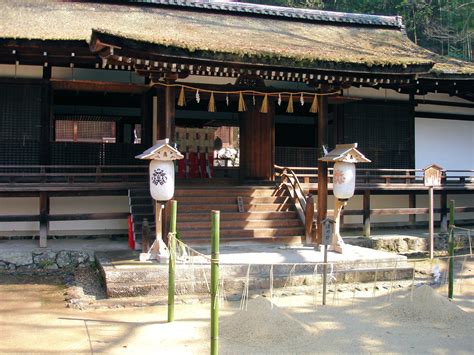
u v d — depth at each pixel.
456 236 13.53
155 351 5.57
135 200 11.15
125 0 14.73
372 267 9.28
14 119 11.48
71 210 12.15
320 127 10.58
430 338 6.11
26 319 6.84
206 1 15.34
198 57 8.71
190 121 17.14
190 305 7.66
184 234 10.30
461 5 33.53
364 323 6.69
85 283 8.98
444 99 15.41
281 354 5.47
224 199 11.46
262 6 15.85
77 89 12.07
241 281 8.32
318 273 8.91
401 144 14.81
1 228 11.71
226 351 5.52
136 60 8.63
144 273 8.09
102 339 5.98
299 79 10.00
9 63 11.46
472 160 15.81
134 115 16.20
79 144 11.98
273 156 13.07
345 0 34.50
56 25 11.87
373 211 13.04
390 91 14.73
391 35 16.19
